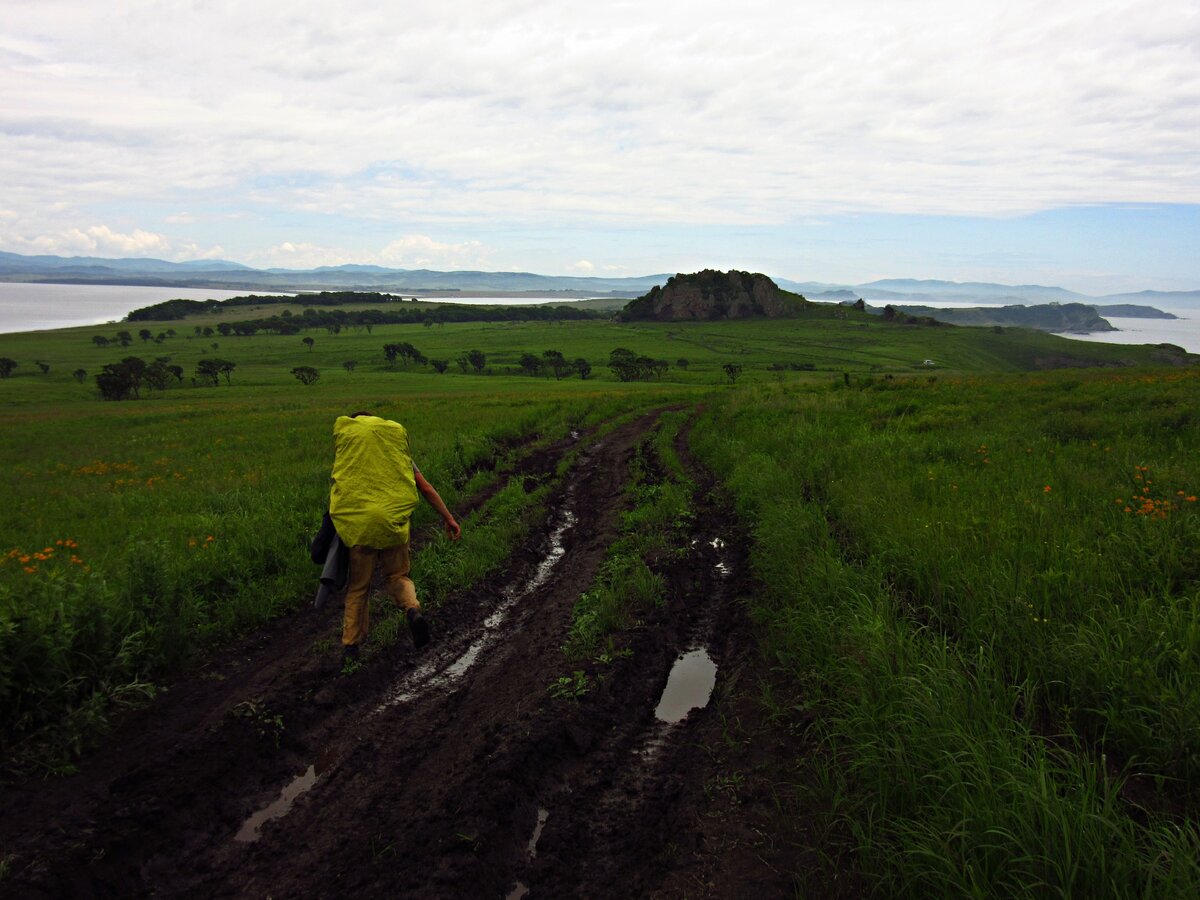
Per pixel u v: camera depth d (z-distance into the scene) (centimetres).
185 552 733
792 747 410
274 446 1989
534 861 332
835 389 2827
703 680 527
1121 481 829
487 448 1648
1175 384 1909
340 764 408
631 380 10525
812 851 322
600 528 954
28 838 323
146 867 323
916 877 285
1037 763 318
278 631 592
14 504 1181
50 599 461
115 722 436
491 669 530
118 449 2192
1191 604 448
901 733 366
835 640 486
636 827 355
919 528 671
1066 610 473
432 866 317
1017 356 19850
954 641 479
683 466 1481
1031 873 267
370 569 520
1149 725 354
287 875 317
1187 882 245
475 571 727
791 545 703
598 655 535
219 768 391
